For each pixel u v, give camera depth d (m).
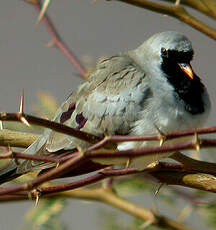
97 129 10.23
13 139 10.25
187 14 9.32
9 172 9.62
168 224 10.77
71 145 10.04
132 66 10.58
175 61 10.38
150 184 11.63
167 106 10.01
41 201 11.08
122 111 10.09
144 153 6.53
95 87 10.41
